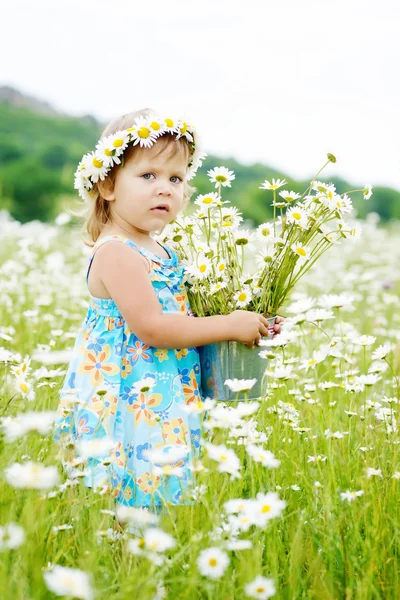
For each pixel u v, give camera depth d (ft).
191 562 4.82
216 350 6.95
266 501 5.00
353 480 6.36
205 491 5.51
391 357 11.41
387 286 18.81
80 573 4.07
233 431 6.16
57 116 97.09
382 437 7.21
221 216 7.28
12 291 14.84
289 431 7.27
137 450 6.57
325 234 7.21
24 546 4.78
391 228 46.26
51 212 50.62
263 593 4.51
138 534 5.84
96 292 7.00
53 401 7.35
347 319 15.53
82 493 5.59
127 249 6.88
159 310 6.75
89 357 6.89
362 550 5.49
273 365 8.89
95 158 6.89
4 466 5.14
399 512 5.98
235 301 7.14
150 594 4.59
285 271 7.22
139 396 6.73
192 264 7.22
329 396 7.71
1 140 68.85
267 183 7.34
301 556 5.42
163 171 6.95
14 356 7.09
